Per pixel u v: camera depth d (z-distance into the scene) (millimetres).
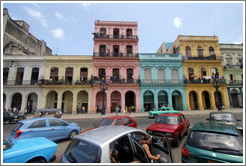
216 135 3510
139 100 21781
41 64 22484
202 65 23938
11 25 24438
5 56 22109
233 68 24328
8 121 12758
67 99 22484
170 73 23250
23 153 3227
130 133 3279
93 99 21297
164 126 6293
